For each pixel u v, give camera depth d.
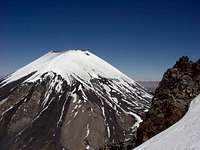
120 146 41.59
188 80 38.75
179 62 41.91
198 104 32.03
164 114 37.22
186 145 21.42
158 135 29.33
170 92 38.59
